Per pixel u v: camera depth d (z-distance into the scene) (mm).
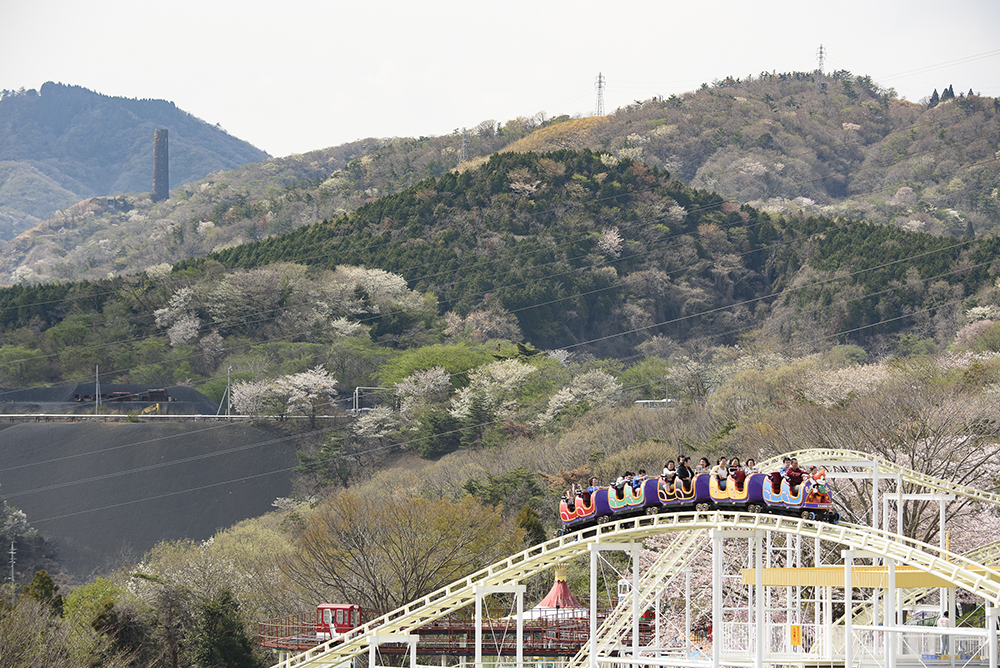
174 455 158875
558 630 61219
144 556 115938
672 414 132125
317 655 55250
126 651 72188
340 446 154375
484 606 79062
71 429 167750
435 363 179750
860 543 40031
